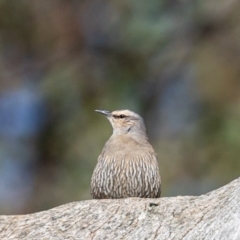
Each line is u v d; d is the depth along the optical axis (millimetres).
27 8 19031
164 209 9188
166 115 19297
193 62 19641
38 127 18984
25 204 18281
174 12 20219
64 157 18469
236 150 18125
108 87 19297
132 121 11820
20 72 19312
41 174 18562
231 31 20094
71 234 9117
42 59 19375
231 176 17953
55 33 19203
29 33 19156
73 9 19250
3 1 18969
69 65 19312
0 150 18688
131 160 11281
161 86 19672
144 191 11359
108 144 11562
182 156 18219
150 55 19828
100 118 18594
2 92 19188
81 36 19375
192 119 19047
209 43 19984
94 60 19500
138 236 8969
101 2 19438
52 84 19016
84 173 18062
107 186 11383
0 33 19125
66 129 18656
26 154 18781
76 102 19000
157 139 18906
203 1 20484
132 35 19688
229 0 20438
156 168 11445
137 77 19578
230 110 18609
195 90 19125
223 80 18922
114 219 9211
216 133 18469
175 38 20094
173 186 17797
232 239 8383
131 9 19672
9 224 9383
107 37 19641
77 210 9422
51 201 18203
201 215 8953
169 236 8844
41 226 9289
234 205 8664
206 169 18062
